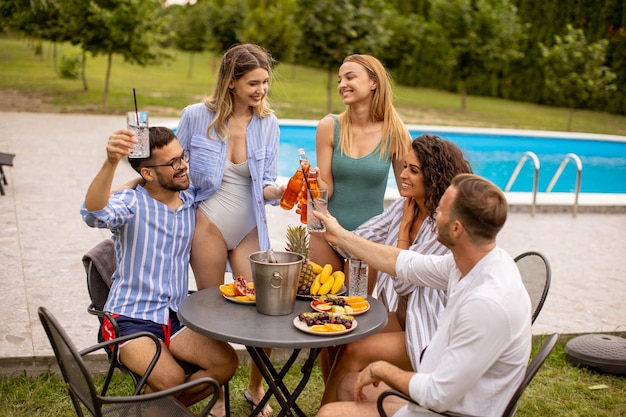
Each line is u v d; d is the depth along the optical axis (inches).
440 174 107.6
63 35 661.3
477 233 80.0
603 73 659.4
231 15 883.4
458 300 82.6
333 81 1084.5
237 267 130.0
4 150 377.4
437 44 887.1
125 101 657.6
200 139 126.3
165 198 110.9
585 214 305.6
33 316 153.9
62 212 256.5
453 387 77.9
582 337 151.5
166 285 109.7
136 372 100.7
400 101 823.1
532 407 129.8
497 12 778.8
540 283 109.4
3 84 727.1
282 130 537.6
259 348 108.7
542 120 716.7
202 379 83.3
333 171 136.9
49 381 129.3
